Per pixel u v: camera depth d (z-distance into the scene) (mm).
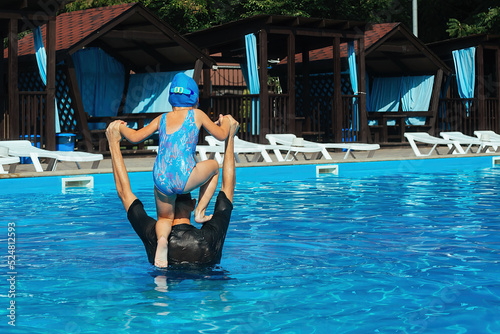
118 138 4871
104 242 5625
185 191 4438
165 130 4504
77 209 7895
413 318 3332
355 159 13961
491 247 5348
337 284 4074
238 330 3152
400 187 10547
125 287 4016
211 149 13211
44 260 4859
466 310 3475
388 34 20156
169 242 4531
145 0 32219
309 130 21328
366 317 3357
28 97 14914
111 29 16125
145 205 8414
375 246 5406
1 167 10609
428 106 22656
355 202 8562
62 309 3533
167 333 3113
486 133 19281
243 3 32688
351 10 32094
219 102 19578
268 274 4359
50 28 14758
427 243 5551
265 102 17859
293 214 7422
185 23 32688
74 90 15961
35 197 9172
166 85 18719
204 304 3623
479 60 22516
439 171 13836
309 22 18344
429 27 34750
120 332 3131
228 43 19969
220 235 4684
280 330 3150
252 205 8266
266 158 14031
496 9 28734
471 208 7863
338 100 19344
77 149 17109
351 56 19656
